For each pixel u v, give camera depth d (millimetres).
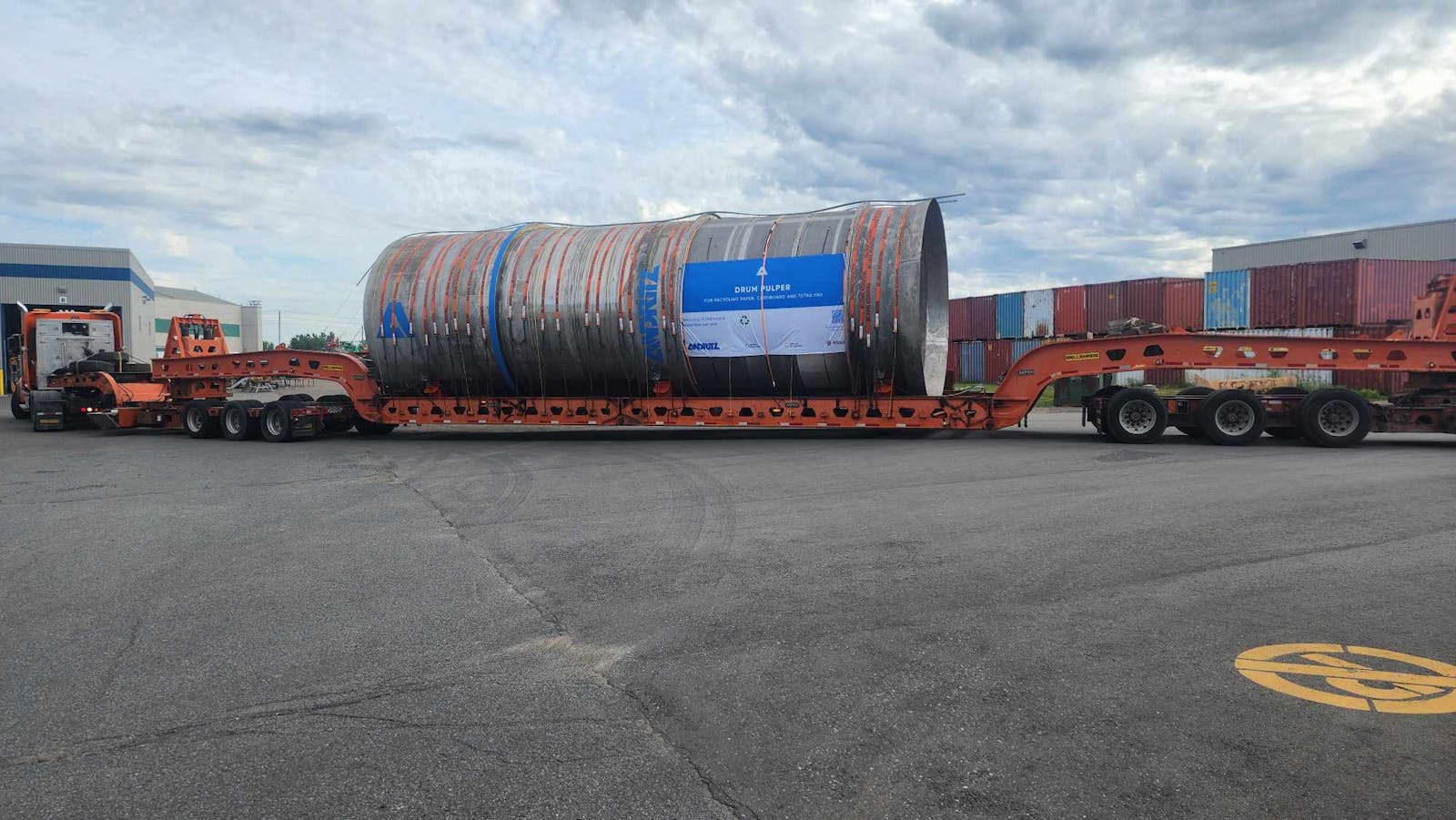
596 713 3674
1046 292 29734
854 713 3609
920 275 13352
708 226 14867
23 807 2971
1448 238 41000
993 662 4133
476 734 3496
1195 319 26219
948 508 7910
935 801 2906
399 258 16188
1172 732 3371
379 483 10406
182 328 19969
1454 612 4723
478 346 15430
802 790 3000
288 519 8172
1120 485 8906
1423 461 10516
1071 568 5758
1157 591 5211
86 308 45406
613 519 7812
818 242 13859
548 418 15398
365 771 3199
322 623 4953
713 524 7461
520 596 5430
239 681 4109
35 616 5188
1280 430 13109
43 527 7938
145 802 3004
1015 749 3260
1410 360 11984
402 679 4094
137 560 6590
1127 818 2777
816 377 14148
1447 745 3221
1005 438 13828
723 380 14641
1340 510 7449
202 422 17156
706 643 4488
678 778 3100
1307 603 4914
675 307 14328
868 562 6031
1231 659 4109
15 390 22672
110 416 18938
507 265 15414
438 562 6332
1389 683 3805
